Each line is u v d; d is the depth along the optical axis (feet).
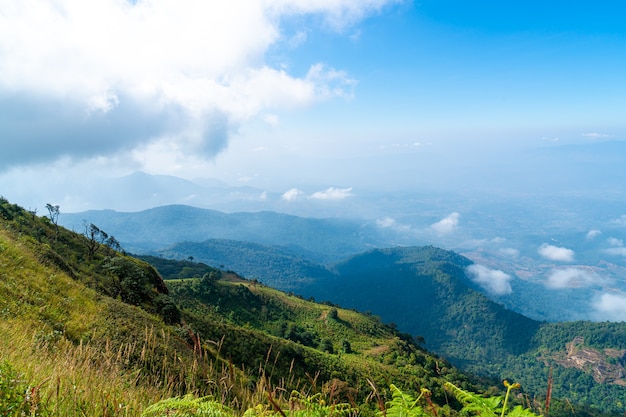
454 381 273.13
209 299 426.92
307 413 12.17
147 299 126.62
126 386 17.49
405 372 279.28
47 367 20.31
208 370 15.51
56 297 61.36
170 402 14.07
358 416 11.16
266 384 13.71
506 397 10.11
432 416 10.51
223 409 13.62
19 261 69.72
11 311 44.98
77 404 14.71
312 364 185.57
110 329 56.24
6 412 13.34
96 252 159.94
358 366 213.25
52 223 174.60
